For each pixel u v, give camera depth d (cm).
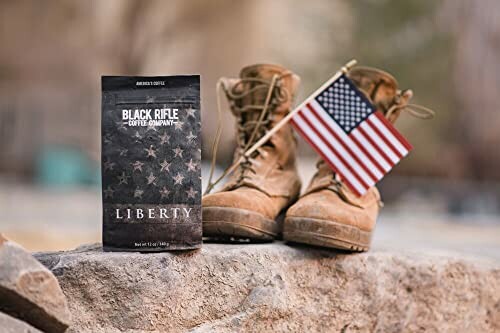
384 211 529
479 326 142
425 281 138
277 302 125
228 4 755
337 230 128
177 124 121
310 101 137
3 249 107
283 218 140
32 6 761
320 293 131
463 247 167
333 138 136
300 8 701
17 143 773
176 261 122
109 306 120
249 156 140
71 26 772
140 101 121
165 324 121
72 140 777
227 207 129
